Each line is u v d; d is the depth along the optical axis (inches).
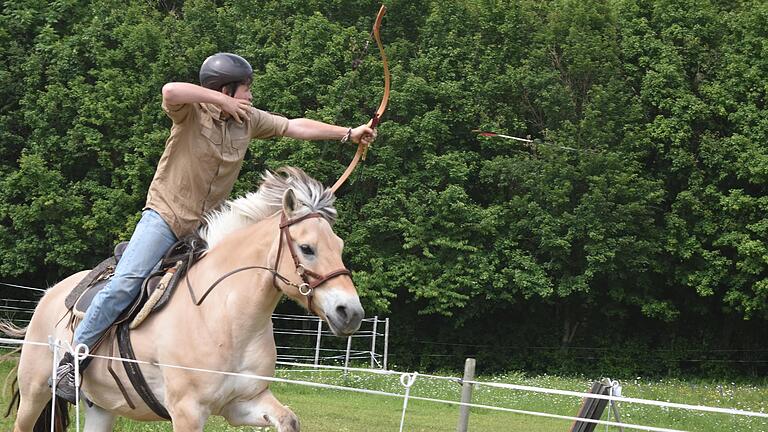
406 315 1008.9
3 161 935.0
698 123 962.7
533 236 948.0
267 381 193.5
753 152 906.1
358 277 895.1
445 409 543.5
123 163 940.6
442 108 975.6
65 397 214.8
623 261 912.9
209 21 991.6
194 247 201.8
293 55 947.3
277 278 183.6
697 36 994.7
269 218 193.5
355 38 976.3
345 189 971.3
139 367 196.9
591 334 1042.7
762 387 888.9
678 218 926.4
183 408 187.2
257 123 207.9
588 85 989.2
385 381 655.1
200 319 190.5
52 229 882.8
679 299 1024.2
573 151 938.1
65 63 926.4
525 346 1021.8
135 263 200.2
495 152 980.6
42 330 228.2
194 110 197.0
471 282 906.1
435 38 990.4
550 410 557.9
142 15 983.0
